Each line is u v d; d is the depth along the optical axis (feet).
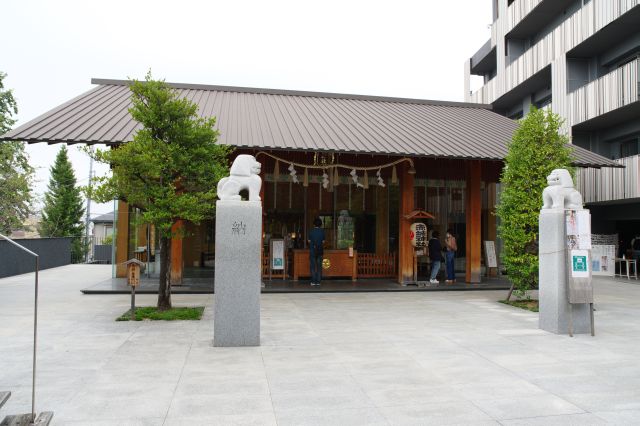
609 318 32.04
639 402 16.03
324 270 51.93
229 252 23.09
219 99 55.26
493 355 21.91
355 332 26.55
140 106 28.91
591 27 64.08
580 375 18.98
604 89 61.93
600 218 72.43
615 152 69.05
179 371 18.80
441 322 29.81
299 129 46.14
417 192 59.47
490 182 57.72
